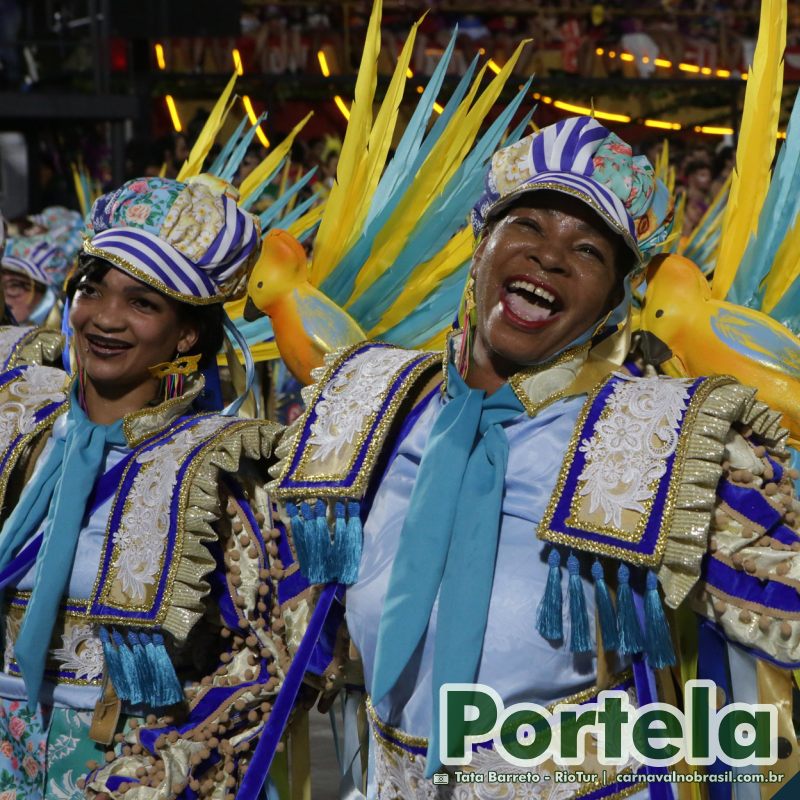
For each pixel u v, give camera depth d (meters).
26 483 3.15
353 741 2.96
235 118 13.04
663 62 14.20
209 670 2.94
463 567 2.43
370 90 4.19
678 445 2.34
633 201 2.66
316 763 5.17
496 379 2.60
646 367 2.67
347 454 2.60
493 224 2.61
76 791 2.94
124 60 12.84
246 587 2.88
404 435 2.64
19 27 11.84
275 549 2.90
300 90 13.24
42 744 2.96
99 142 12.30
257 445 2.90
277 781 2.99
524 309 2.50
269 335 4.39
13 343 3.54
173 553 2.79
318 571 2.62
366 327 4.10
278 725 2.66
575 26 14.19
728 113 13.79
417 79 13.23
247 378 3.17
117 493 2.90
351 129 4.17
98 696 2.90
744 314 3.29
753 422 2.42
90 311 2.98
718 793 2.58
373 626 2.56
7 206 12.01
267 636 2.89
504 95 13.67
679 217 4.75
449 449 2.50
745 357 3.22
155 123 13.10
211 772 2.88
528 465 2.48
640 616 2.38
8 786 3.05
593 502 2.36
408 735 2.55
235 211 3.08
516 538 2.46
